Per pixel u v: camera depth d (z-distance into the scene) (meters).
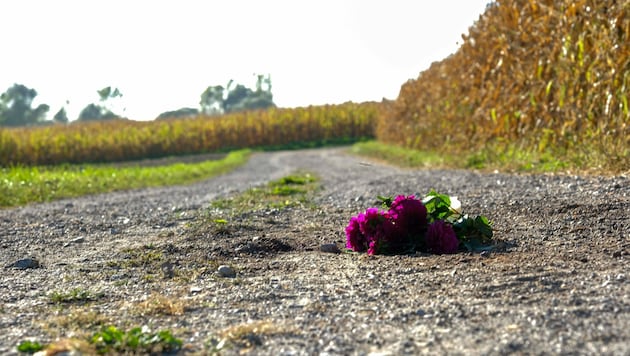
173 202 9.19
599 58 9.39
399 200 4.48
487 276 3.48
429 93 20.97
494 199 6.27
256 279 3.84
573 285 3.17
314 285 3.59
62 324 3.00
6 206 9.71
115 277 4.10
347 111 47.16
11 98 91.56
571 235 4.49
